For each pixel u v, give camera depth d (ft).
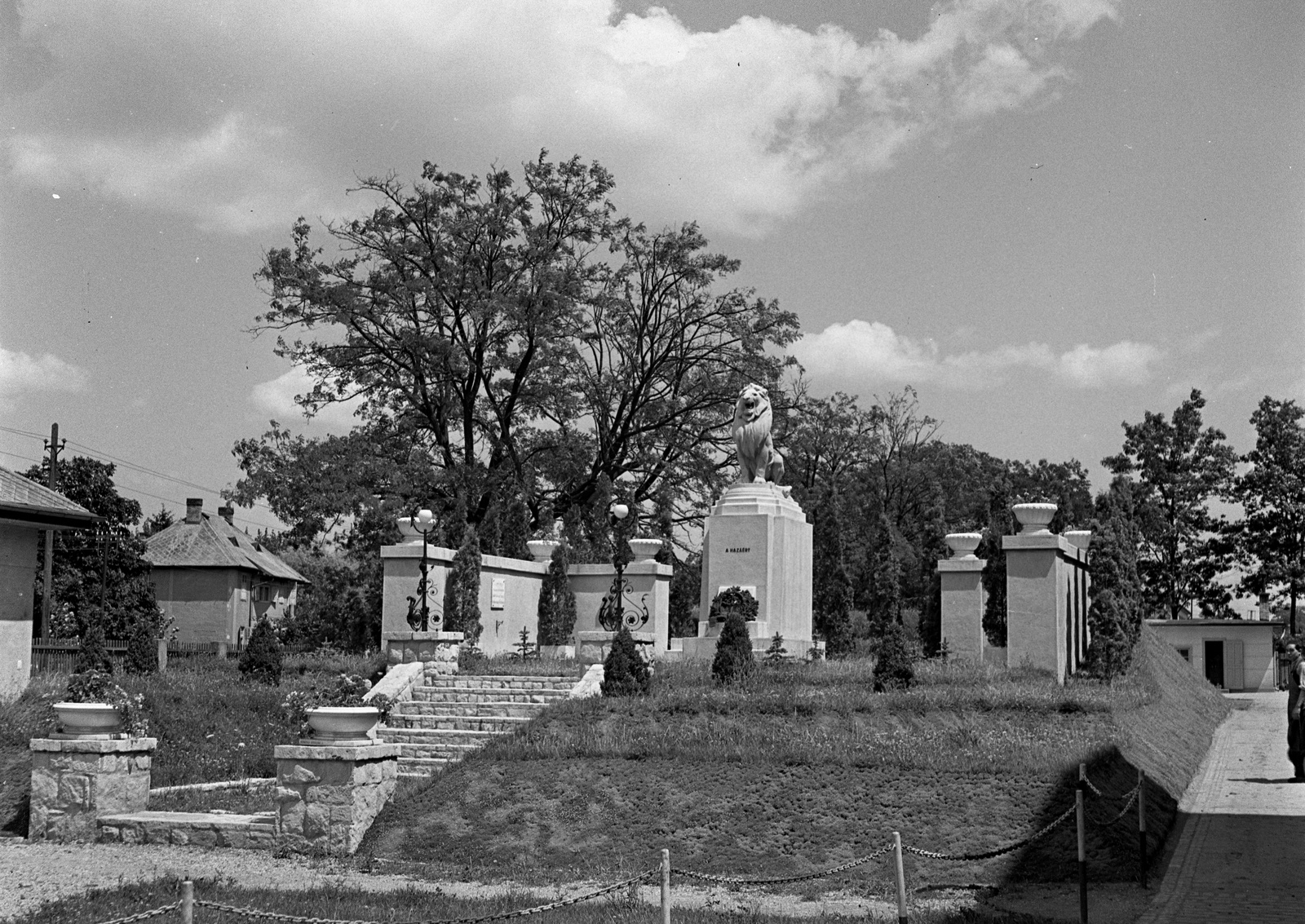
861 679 88.22
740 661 88.43
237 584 219.82
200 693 85.10
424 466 152.76
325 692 61.11
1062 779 59.16
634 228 168.14
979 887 49.65
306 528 150.71
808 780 61.26
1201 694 131.13
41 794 60.23
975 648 111.96
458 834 57.77
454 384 156.25
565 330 159.53
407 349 151.94
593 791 61.77
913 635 135.03
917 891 49.47
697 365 170.09
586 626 129.08
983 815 56.44
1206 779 79.05
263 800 66.13
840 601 137.80
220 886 46.85
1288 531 211.20
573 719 75.25
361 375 154.61
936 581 124.88
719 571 113.70
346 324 151.43
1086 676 102.89
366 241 152.56
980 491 243.81
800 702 76.64
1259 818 63.77
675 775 63.00
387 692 87.10
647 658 94.94
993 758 63.82
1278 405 215.92
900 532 221.25
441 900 45.57
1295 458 212.43
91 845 58.34
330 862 55.11
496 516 143.02
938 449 235.20
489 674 93.61
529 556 136.26
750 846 55.21
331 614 173.17
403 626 108.78
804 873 52.06
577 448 169.48
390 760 60.95
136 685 84.99
